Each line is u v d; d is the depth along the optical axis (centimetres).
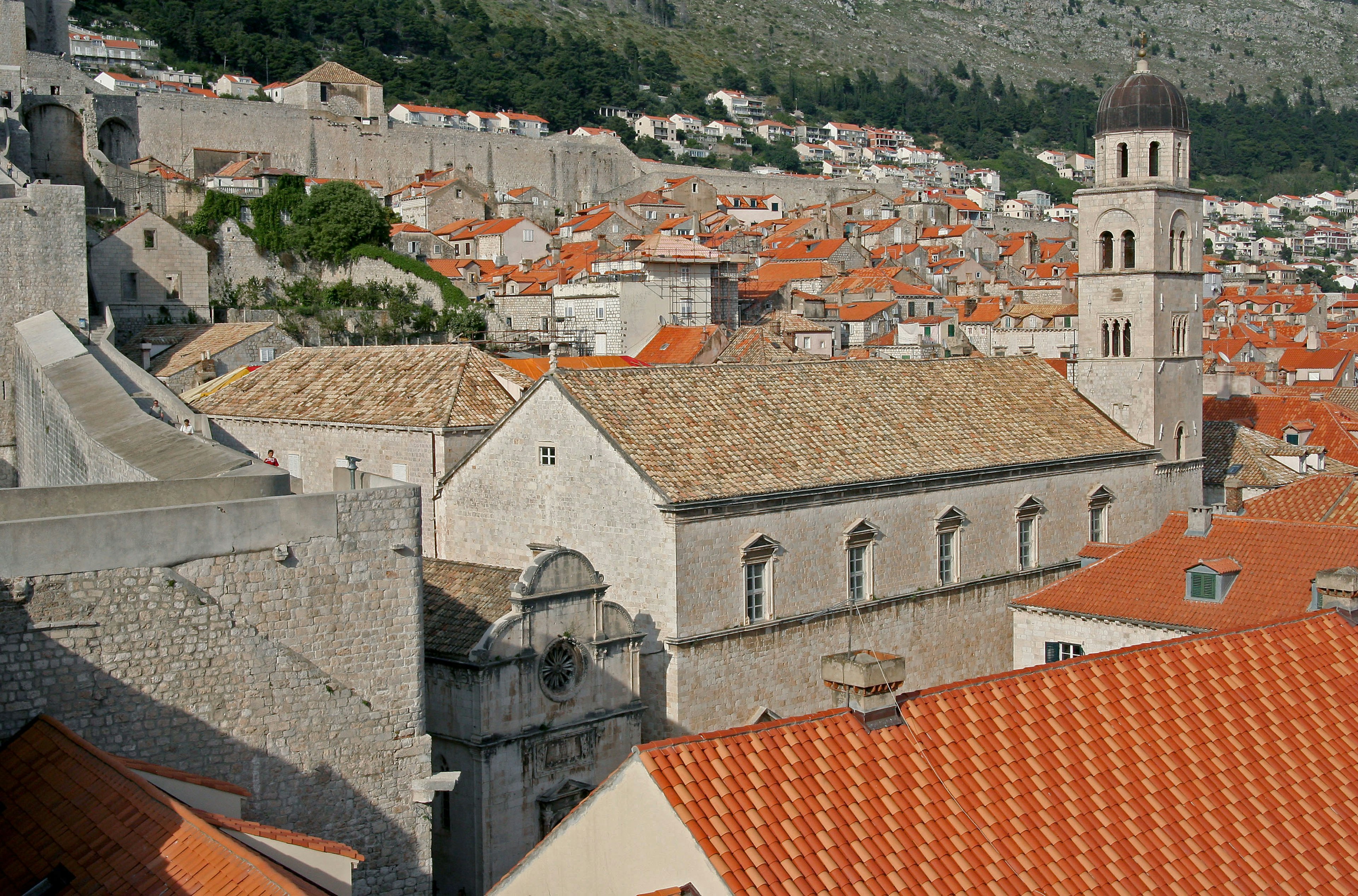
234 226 13300
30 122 14088
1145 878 2681
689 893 2456
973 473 6425
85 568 3145
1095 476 7262
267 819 3416
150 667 3228
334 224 13575
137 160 17100
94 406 5569
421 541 3769
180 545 3309
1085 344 7956
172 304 11819
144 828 2680
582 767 4962
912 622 6244
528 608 4756
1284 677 3422
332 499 3559
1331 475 6456
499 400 6794
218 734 3338
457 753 4691
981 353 15962
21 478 8069
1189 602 5319
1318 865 2839
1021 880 2597
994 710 3027
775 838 2520
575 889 2720
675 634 5278
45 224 8862
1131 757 3000
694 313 12688
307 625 3519
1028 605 5691
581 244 16900
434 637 4800
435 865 4797
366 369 7375
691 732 5338
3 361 8756
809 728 2805
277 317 12600
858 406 6525
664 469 5416
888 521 6122
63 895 2586
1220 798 2955
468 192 19725
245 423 7412
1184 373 7925
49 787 2862
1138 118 7769
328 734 3531
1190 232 7925
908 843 2609
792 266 18175
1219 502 8675
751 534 5547
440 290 13325
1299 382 14950
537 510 5825
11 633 3039
